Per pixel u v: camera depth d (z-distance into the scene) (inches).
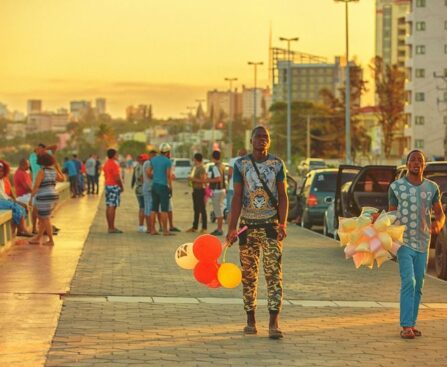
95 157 2672.2
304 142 6904.5
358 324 598.5
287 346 524.1
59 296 689.0
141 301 676.1
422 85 6102.4
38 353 494.3
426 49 6097.4
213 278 546.0
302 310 653.3
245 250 552.7
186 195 2645.2
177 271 852.0
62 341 526.0
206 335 552.1
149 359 484.4
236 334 557.0
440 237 860.0
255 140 546.9
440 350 519.5
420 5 6107.3
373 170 1152.2
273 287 545.3
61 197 2005.4
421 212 561.0
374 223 549.3
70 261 903.1
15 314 609.6
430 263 1005.2
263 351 510.0
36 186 1052.5
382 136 6619.1
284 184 549.3
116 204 1280.8
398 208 562.9
